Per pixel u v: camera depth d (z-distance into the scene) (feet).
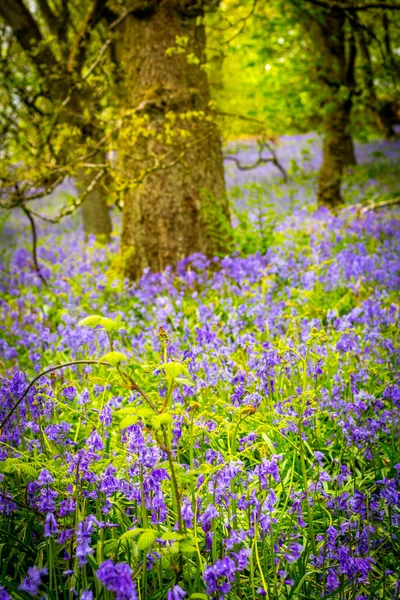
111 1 29.14
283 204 48.70
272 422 12.53
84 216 39.65
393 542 10.00
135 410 7.66
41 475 8.80
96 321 7.91
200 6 27.76
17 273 29.07
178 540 8.07
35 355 15.92
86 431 12.23
